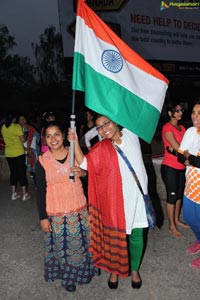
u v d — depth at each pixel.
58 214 2.72
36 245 4.05
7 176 7.33
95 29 2.69
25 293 3.06
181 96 17.86
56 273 2.92
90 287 3.09
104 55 2.69
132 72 2.83
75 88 2.66
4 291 3.10
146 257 3.57
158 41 12.51
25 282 3.24
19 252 3.88
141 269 3.34
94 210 2.85
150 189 5.44
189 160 3.06
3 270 3.48
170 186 3.92
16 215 5.14
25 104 42.25
